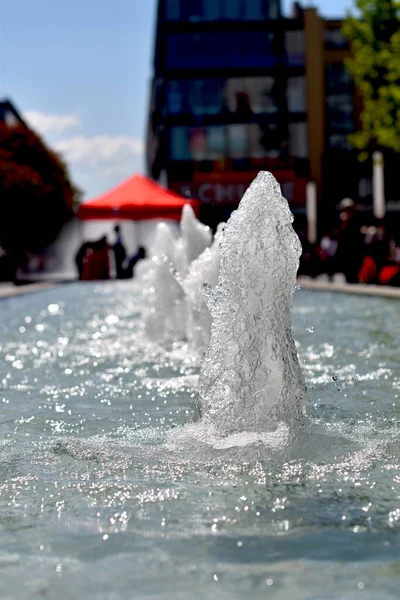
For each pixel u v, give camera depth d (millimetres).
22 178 58938
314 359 9477
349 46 68688
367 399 6707
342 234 30328
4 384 7945
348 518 3580
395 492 3959
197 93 66750
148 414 6215
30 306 21906
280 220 5562
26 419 6090
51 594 2789
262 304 5457
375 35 35688
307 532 3398
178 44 66312
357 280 30125
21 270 56250
